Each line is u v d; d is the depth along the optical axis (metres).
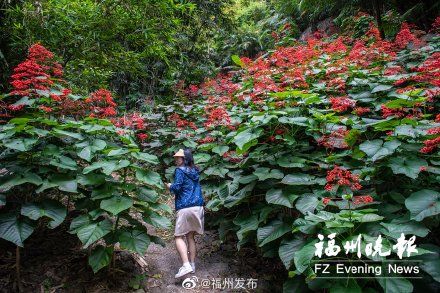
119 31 5.80
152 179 2.98
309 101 3.33
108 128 3.21
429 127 2.60
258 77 5.44
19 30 4.88
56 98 3.11
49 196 3.82
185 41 9.65
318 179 2.96
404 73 4.88
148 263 3.37
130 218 2.96
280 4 11.80
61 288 2.85
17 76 3.01
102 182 2.96
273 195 2.94
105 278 3.00
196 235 4.04
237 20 13.92
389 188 2.91
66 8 5.10
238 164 3.83
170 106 6.18
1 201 2.60
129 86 10.02
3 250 3.20
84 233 2.66
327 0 9.55
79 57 5.90
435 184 2.78
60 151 3.07
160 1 5.54
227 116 4.16
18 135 3.02
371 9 9.05
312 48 6.64
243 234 3.16
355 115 3.96
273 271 3.31
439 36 5.71
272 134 3.31
